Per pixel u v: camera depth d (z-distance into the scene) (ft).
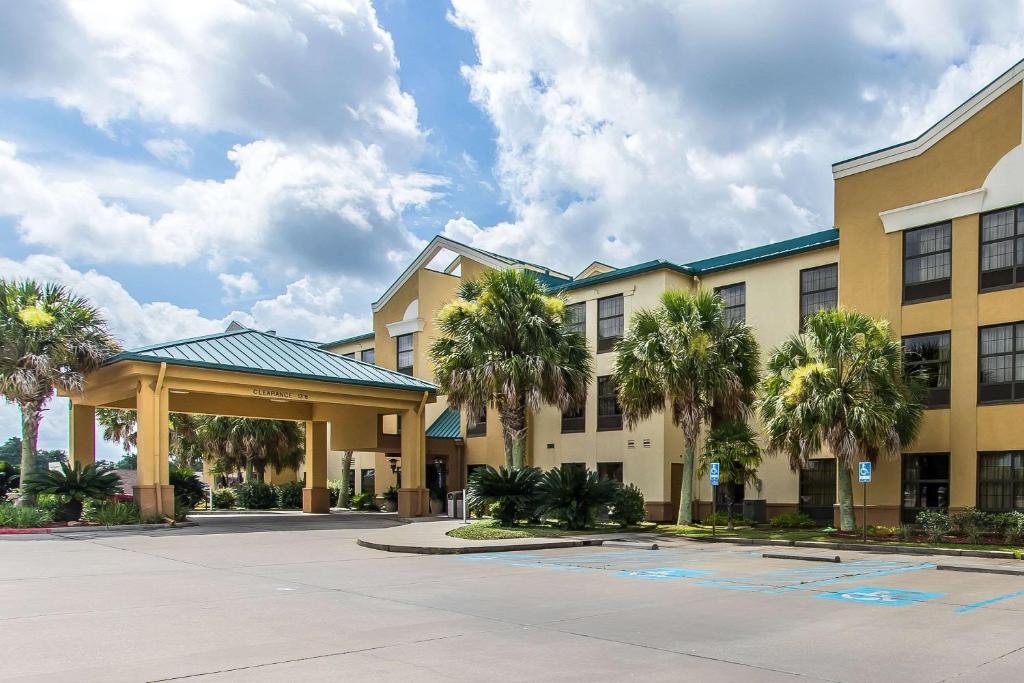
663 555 62.18
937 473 75.20
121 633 29.55
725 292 99.76
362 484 150.20
